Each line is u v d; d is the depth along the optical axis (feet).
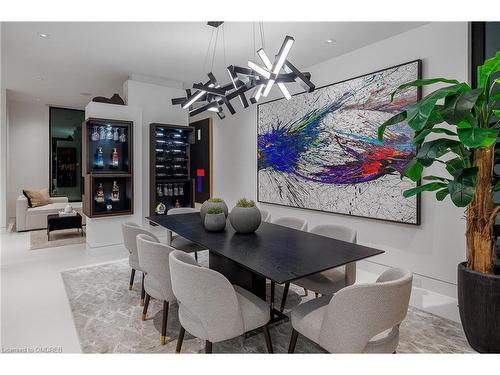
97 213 14.61
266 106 16.92
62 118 25.41
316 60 13.96
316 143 14.30
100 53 13.32
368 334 4.90
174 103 10.50
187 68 15.28
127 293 10.34
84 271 12.42
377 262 12.32
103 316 8.72
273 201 16.66
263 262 6.32
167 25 10.69
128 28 10.93
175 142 17.49
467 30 9.65
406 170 7.60
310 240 8.21
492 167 7.04
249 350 7.12
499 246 8.02
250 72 8.66
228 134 20.48
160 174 17.03
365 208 12.45
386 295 4.81
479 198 7.04
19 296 10.01
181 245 11.10
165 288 7.14
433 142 7.13
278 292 10.59
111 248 15.25
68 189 25.72
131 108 15.60
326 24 10.61
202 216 10.37
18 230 19.76
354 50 12.81
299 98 15.06
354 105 12.71
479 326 6.88
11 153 23.48
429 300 9.88
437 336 7.75
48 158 24.72
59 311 8.99
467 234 7.35
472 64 9.67
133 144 15.58
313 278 8.10
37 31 11.19
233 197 20.18
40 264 13.32
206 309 5.50
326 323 5.25
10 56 13.66
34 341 7.42
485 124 6.93
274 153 16.49
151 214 16.65
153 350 7.07
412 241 11.18
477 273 6.89
